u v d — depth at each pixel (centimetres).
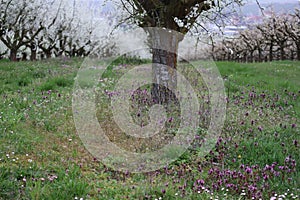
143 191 454
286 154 593
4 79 1222
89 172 517
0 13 2139
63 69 1557
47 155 551
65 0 2639
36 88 1077
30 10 2278
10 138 599
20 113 747
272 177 515
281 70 1728
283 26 3180
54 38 2670
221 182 487
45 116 752
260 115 837
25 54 2720
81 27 2819
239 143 645
